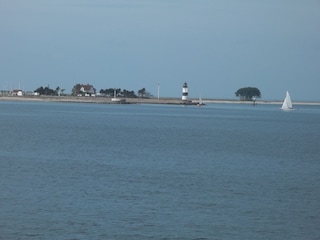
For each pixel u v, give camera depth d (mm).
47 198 99188
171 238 79062
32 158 150625
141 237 79125
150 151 176125
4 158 149125
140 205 95750
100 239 77875
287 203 100062
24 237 78000
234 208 95375
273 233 82312
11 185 110062
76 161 146625
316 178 127375
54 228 81812
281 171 137500
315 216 91500
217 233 81625
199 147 194125
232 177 125750
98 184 112812
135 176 123438
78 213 89625
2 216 86938
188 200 100438
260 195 106375
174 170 134000
